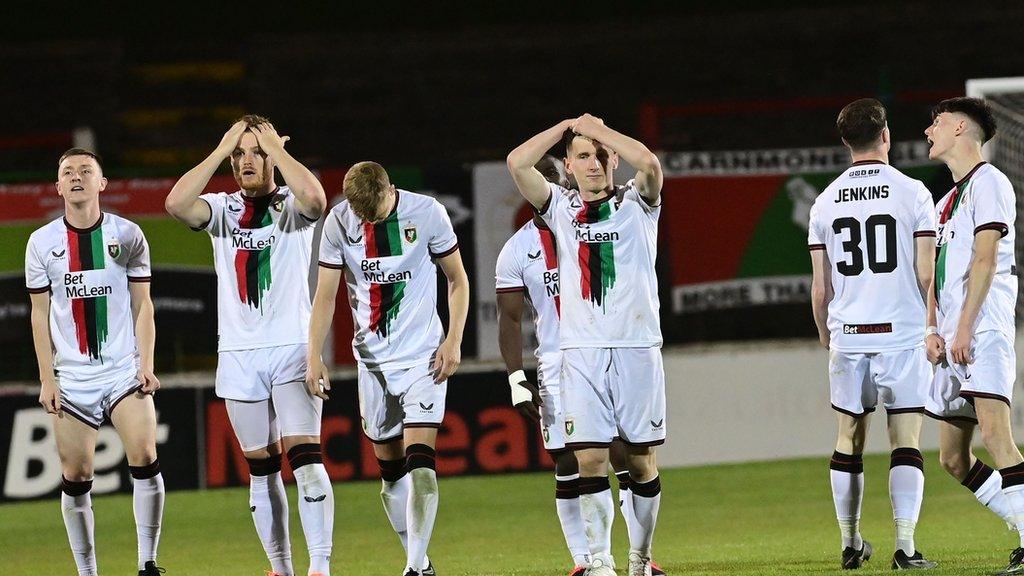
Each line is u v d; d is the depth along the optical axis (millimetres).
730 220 42250
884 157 20031
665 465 38219
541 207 18234
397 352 19812
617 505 31281
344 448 36438
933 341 19047
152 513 20953
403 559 25656
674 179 42156
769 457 38375
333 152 58156
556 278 20094
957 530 25875
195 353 40031
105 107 59312
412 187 40656
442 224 19844
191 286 40031
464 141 58281
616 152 17547
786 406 38531
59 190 20531
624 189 17922
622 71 59250
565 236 18062
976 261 18609
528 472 37000
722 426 38344
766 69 59062
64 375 20703
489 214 40781
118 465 35969
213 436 36406
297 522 31344
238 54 61062
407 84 59406
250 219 19844
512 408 37000
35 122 59188
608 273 17797
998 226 18594
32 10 60781
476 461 36969
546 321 20266
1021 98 39125
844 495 20109
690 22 59750
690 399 38375
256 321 19828
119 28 61219
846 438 20141
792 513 30188
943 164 41375
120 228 20875
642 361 17891
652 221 18016
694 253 42250
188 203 19406
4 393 35594
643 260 17875
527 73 59406
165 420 36156
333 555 26703
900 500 19781
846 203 19812
